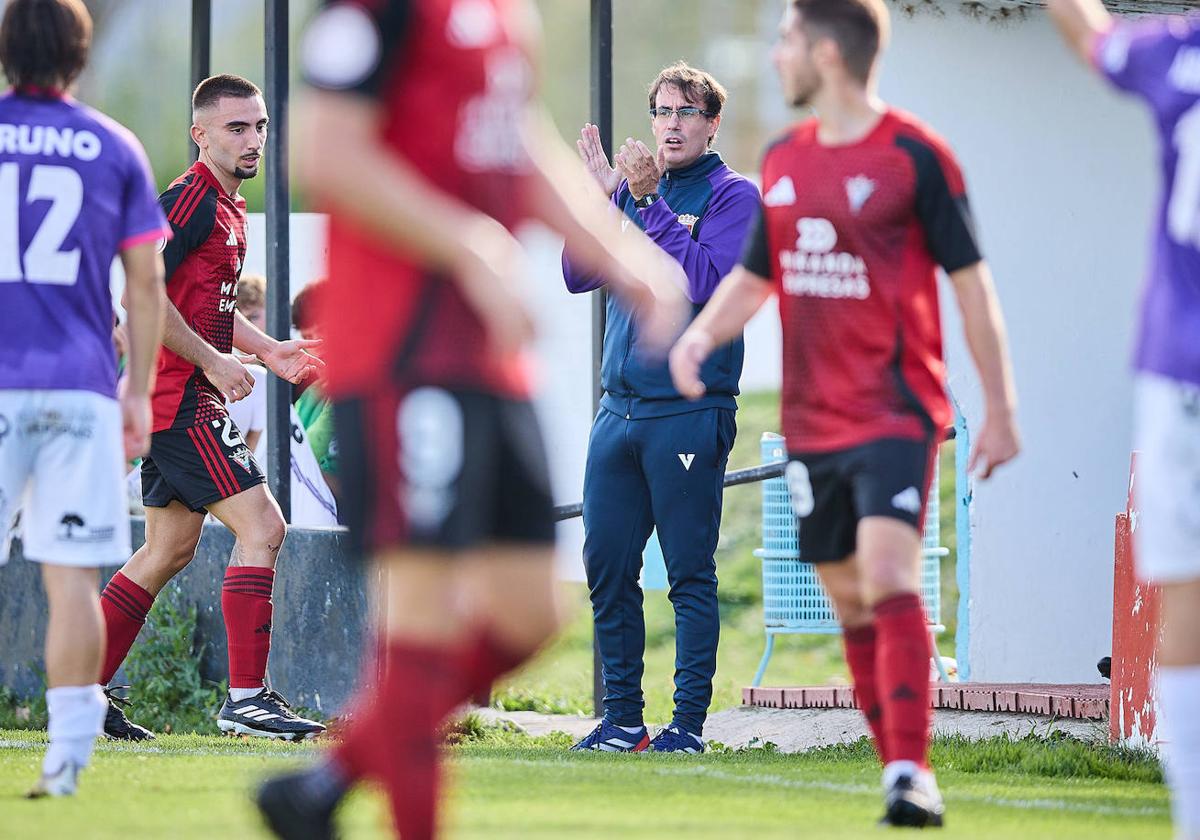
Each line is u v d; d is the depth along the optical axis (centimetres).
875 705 1689
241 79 2600
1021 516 3350
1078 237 3397
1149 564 1255
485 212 1166
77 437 1623
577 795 1739
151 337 1681
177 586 3294
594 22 3278
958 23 3353
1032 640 3347
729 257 2534
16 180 1609
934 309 1623
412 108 1140
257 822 1353
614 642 2597
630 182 2534
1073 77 3397
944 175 1580
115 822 1482
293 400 3650
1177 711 1248
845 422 1598
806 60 1616
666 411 2542
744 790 1834
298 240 4012
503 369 1152
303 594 3130
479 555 1159
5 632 3428
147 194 1670
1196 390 1234
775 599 3359
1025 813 1698
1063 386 3381
